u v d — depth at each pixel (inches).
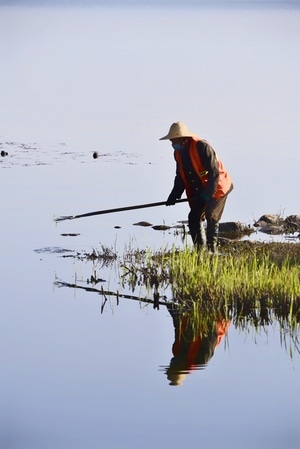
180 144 538.3
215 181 535.5
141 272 528.7
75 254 573.9
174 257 531.8
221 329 444.8
